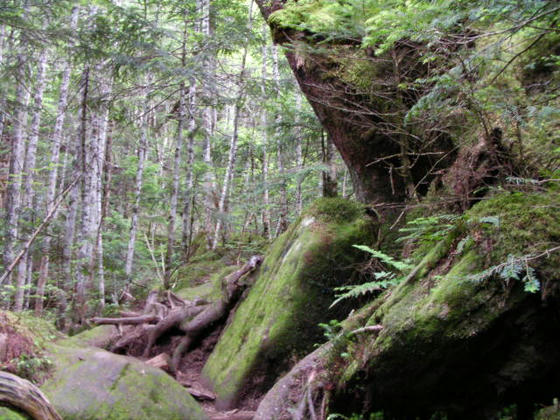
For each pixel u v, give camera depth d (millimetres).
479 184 3758
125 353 7398
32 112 9156
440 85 3350
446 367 2828
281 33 7039
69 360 4285
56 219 10422
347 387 3326
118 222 14516
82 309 8281
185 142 17438
